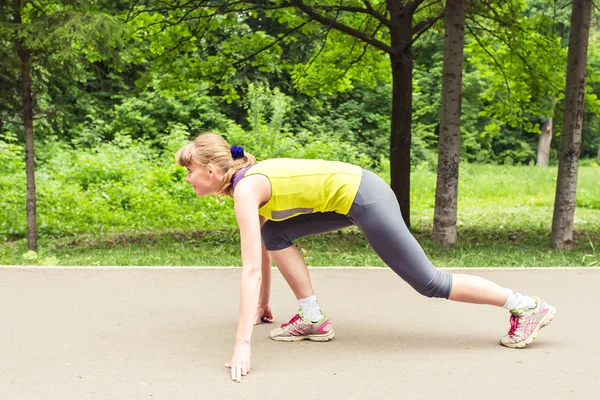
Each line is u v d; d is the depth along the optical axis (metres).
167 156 17.55
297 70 11.80
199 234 9.90
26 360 3.40
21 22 7.80
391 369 3.25
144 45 11.12
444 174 8.11
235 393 2.93
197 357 3.47
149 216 12.08
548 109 11.47
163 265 6.58
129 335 3.89
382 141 22.55
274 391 2.95
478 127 28.39
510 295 3.57
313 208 3.46
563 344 3.68
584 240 9.34
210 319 4.29
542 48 10.51
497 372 3.20
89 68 8.23
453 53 8.03
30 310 4.48
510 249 8.07
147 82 10.50
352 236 9.59
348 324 4.16
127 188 13.40
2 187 13.12
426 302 4.72
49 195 12.73
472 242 8.93
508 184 18.91
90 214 11.73
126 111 20.56
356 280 5.46
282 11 10.49
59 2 7.68
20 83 8.27
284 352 3.56
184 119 21.11
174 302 4.74
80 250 8.32
